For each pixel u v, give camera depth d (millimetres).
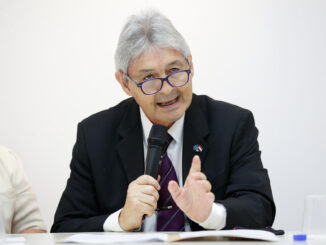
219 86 6352
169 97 4086
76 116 6512
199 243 2949
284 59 6289
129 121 4559
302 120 6262
